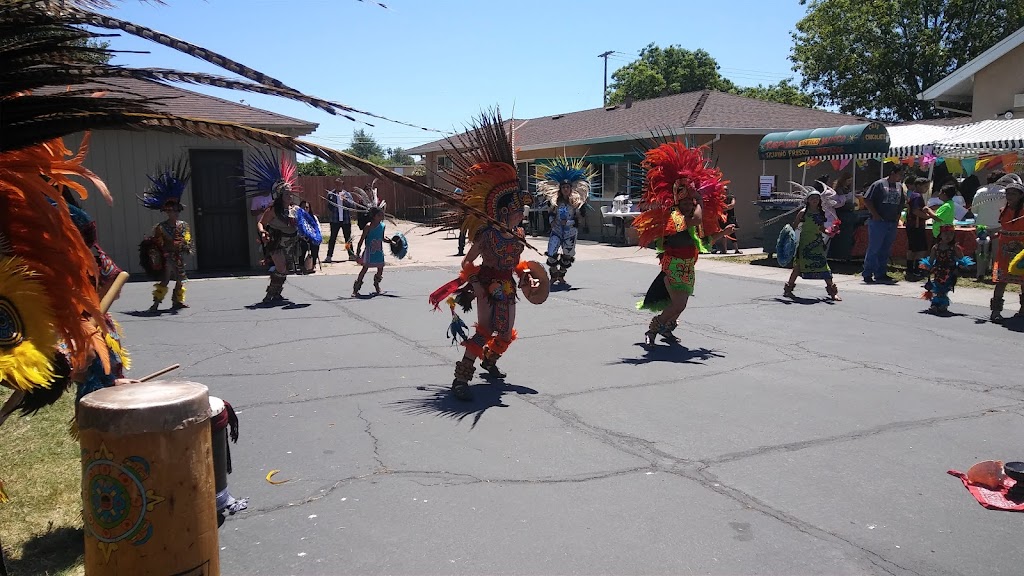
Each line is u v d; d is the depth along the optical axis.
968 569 3.59
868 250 12.98
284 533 3.97
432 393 6.50
